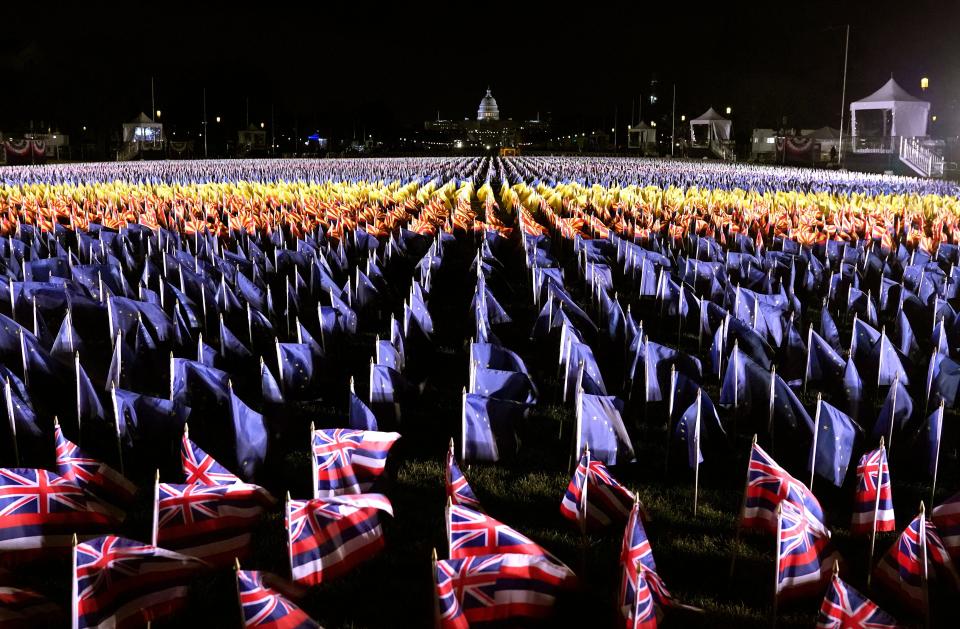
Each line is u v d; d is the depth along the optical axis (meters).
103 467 7.68
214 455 9.16
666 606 6.09
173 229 25.34
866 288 17.62
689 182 44.84
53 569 7.36
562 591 5.78
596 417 8.85
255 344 13.47
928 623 6.14
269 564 7.51
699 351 13.73
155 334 12.82
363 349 13.64
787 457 9.21
